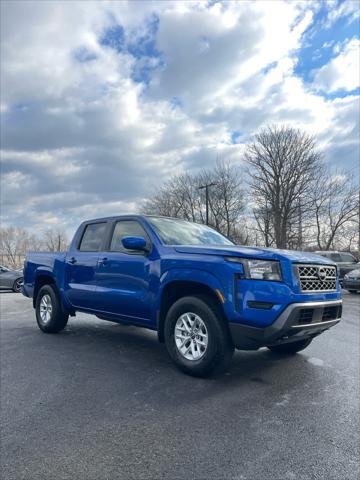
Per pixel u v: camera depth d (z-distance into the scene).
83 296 5.27
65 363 4.36
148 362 4.40
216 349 3.56
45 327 6.12
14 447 2.42
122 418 2.84
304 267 3.65
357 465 2.18
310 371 4.04
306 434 2.57
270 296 3.35
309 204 35.00
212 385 3.57
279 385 3.57
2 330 6.49
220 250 3.68
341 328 6.84
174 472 2.12
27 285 6.75
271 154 35.62
